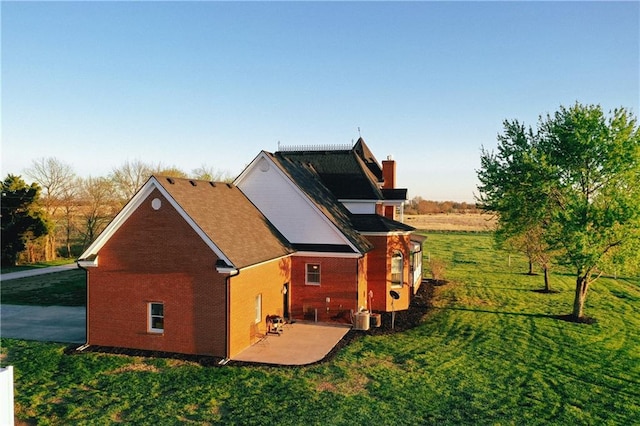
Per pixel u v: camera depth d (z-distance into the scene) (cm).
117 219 1961
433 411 1391
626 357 1958
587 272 2589
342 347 2034
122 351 1936
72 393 1528
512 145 2658
